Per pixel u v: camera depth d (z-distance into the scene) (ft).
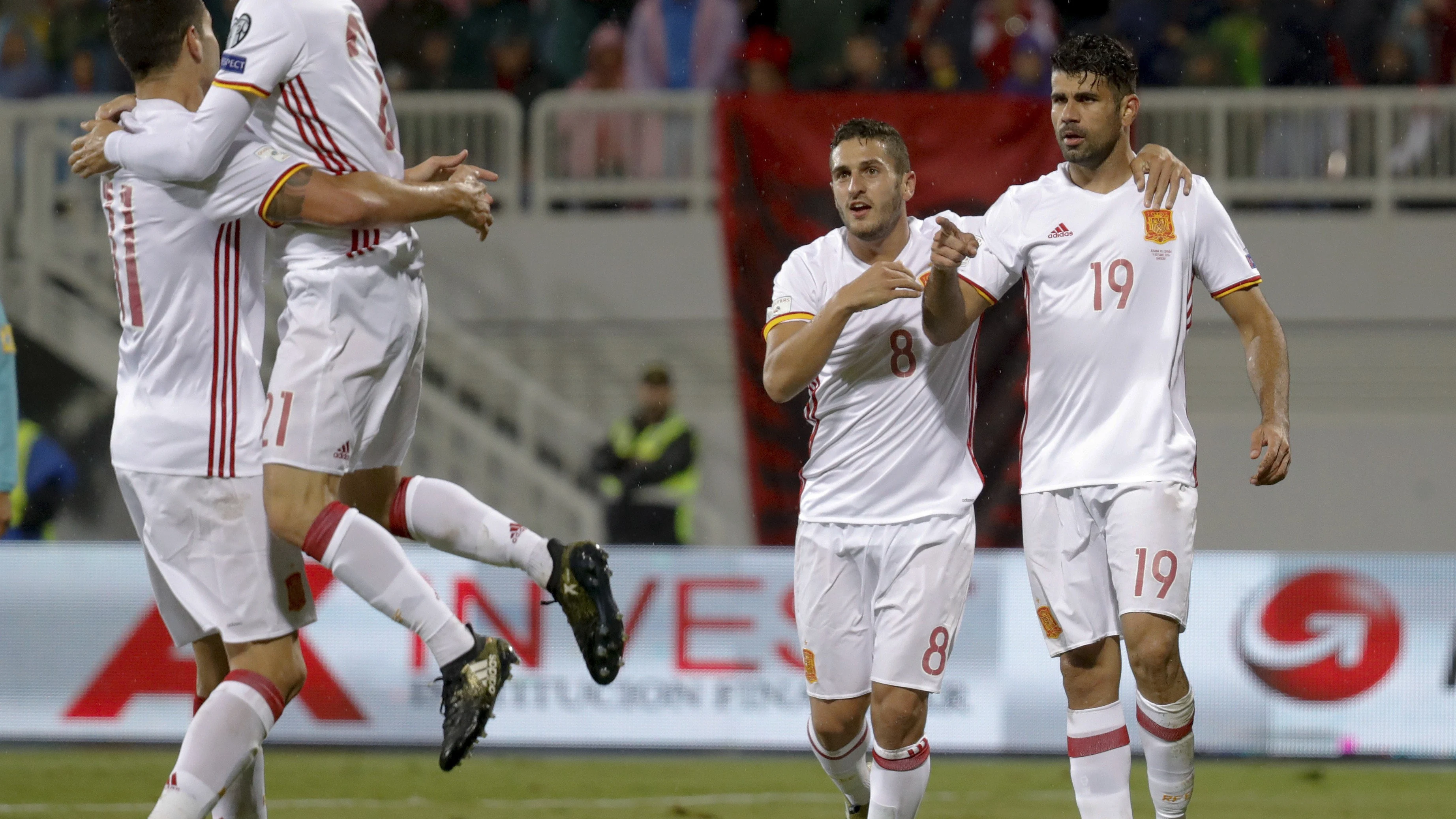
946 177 109.60
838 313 44.78
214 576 42.52
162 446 42.37
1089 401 48.26
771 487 111.86
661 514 102.68
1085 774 48.42
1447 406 112.68
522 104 127.75
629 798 70.18
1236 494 112.16
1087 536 48.26
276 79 41.09
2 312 56.65
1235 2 125.18
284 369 41.86
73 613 87.81
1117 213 48.42
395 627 86.94
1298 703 85.20
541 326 116.47
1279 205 115.24
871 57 123.34
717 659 86.84
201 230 42.27
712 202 115.75
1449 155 115.44
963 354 49.03
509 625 87.10
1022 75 120.88
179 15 43.11
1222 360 112.68
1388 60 124.16
